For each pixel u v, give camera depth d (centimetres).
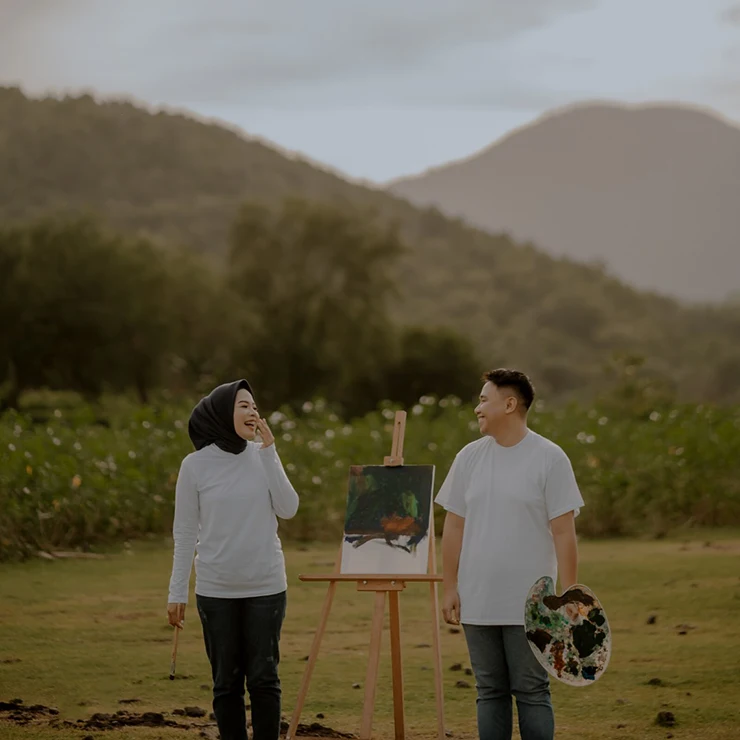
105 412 3788
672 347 16912
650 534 1647
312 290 6475
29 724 721
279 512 631
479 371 6644
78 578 1308
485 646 584
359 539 689
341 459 1847
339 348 6372
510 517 582
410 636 1018
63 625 1050
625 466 1811
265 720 616
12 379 5928
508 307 17950
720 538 1594
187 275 6338
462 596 592
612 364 2762
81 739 683
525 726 573
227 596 614
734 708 757
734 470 1789
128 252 6272
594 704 777
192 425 634
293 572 1341
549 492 580
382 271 6731
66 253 6031
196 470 625
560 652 557
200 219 18538
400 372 6500
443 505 610
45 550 1484
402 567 673
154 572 1352
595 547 1545
